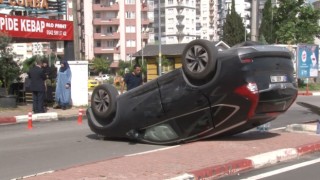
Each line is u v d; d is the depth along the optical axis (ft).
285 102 33.96
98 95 38.93
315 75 110.52
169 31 472.03
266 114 33.58
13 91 73.41
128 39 367.04
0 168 29.07
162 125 35.81
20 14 78.38
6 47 65.72
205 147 32.63
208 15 531.50
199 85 33.06
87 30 365.40
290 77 34.22
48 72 68.95
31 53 323.16
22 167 29.37
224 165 26.73
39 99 60.34
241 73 31.60
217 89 32.37
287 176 26.30
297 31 130.72
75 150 35.35
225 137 36.86
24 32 69.10
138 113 36.60
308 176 26.30
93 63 340.59
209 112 33.37
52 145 37.78
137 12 368.27
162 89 35.12
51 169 28.66
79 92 71.05
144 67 179.32
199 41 32.42
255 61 32.01
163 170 25.57
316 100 84.69
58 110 65.46
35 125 52.01
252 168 28.27
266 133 39.37
